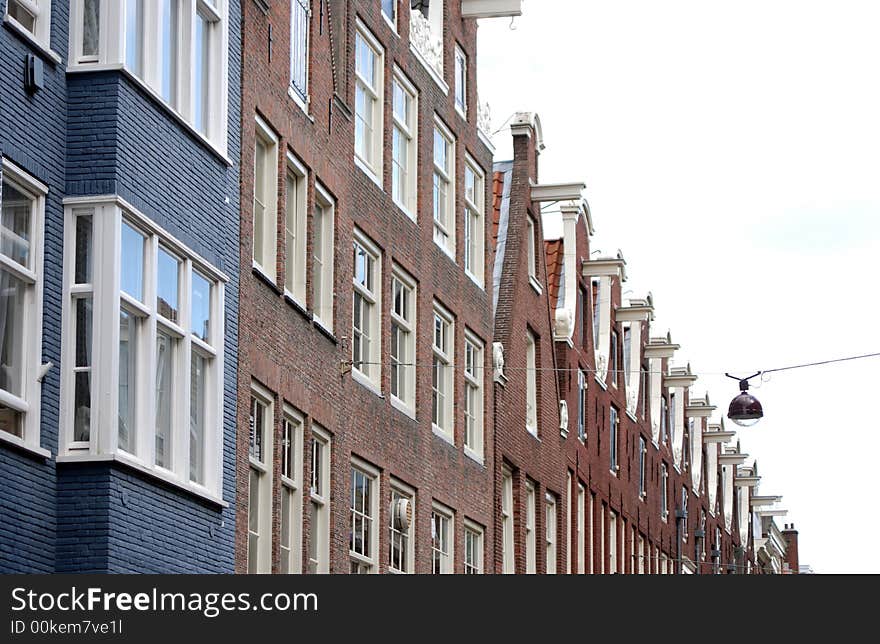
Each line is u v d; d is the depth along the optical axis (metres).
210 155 21.59
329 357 26.70
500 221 39.25
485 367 35.34
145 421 19.27
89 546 18.14
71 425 18.36
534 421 39.06
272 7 24.94
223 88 22.02
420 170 32.00
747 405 32.31
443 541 32.47
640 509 51.59
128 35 19.48
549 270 44.78
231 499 22.02
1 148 17.56
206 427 21.22
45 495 18.03
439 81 33.44
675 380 57.69
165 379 20.06
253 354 23.48
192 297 20.86
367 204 29.06
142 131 19.48
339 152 27.67
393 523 29.66
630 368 53.03
